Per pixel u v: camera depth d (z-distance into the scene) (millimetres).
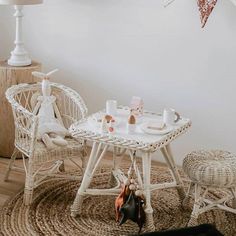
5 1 2678
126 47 2928
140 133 2236
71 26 3049
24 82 2828
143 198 2180
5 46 3271
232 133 2787
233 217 2400
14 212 2381
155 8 2793
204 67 2760
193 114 2855
